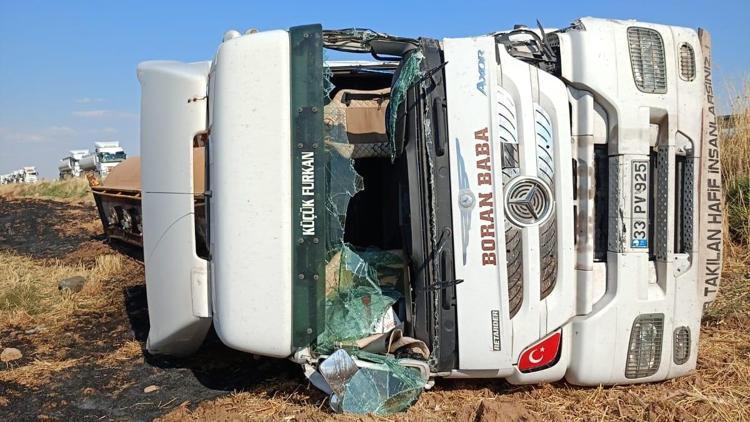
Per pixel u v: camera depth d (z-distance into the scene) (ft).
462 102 12.09
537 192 12.24
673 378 13.66
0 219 44.91
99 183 31.68
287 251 12.10
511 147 12.17
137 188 26.78
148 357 16.53
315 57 12.07
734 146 26.35
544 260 12.39
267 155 12.06
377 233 16.57
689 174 13.26
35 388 14.80
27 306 21.30
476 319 12.09
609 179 12.84
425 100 12.16
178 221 14.28
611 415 12.30
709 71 13.99
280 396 13.37
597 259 12.96
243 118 12.14
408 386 11.89
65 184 64.80
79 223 41.75
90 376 15.44
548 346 12.67
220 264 12.35
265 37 12.23
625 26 12.91
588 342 12.71
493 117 12.03
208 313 13.94
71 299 22.36
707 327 17.12
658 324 13.03
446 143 12.10
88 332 18.97
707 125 13.64
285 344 12.26
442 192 12.09
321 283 12.09
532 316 12.32
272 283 12.12
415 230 12.25
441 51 12.50
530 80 12.39
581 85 12.65
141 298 22.27
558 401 12.80
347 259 12.94
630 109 12.60
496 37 13.24
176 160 14.26
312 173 12.00
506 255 12.14
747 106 27.27
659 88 12.82
